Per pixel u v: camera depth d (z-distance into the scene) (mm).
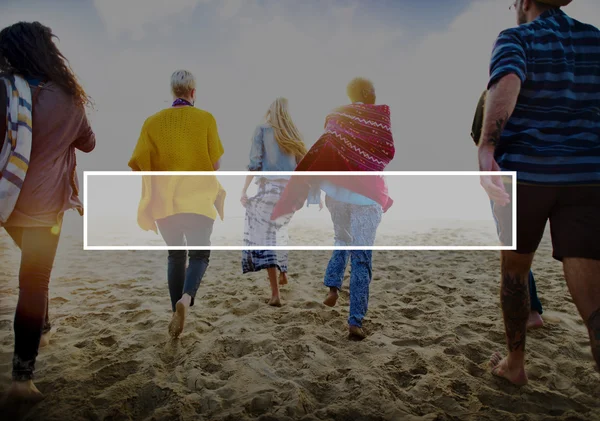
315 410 1831
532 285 2633
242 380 2059
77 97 2000
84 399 1881
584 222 1459
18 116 1774
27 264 1871
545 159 1540
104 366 2180
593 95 1570
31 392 1842
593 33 1632
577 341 2488
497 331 2662
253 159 3174
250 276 4121
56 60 1947
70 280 3939
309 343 2461
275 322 2848
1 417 1748
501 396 1917
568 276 1486
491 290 3598
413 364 2223
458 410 1812
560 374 2150
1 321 2812
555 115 1565
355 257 2613
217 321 2883
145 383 2012
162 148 2521
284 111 3223
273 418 1731
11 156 1753
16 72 1887
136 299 3354
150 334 2598
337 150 2551
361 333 2537
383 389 1958
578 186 1485
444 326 2764
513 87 1514
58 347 2436
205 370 2201
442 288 3672
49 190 1898
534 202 1563
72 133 1979
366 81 2680
